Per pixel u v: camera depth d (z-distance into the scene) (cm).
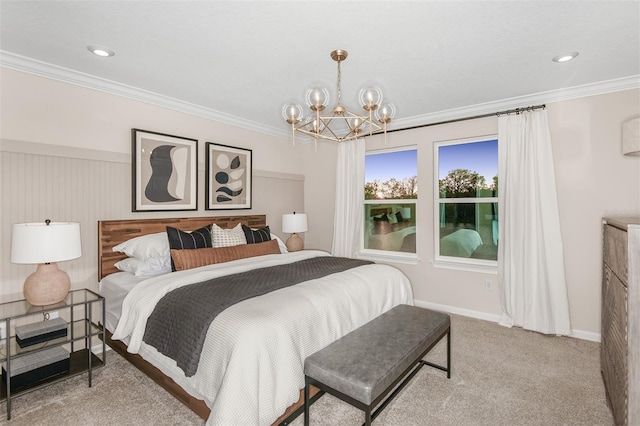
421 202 405
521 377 238
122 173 303
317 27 201
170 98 332
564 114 312
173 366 194
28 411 198
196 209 360
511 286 333
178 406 204
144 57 243
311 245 504
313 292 214
